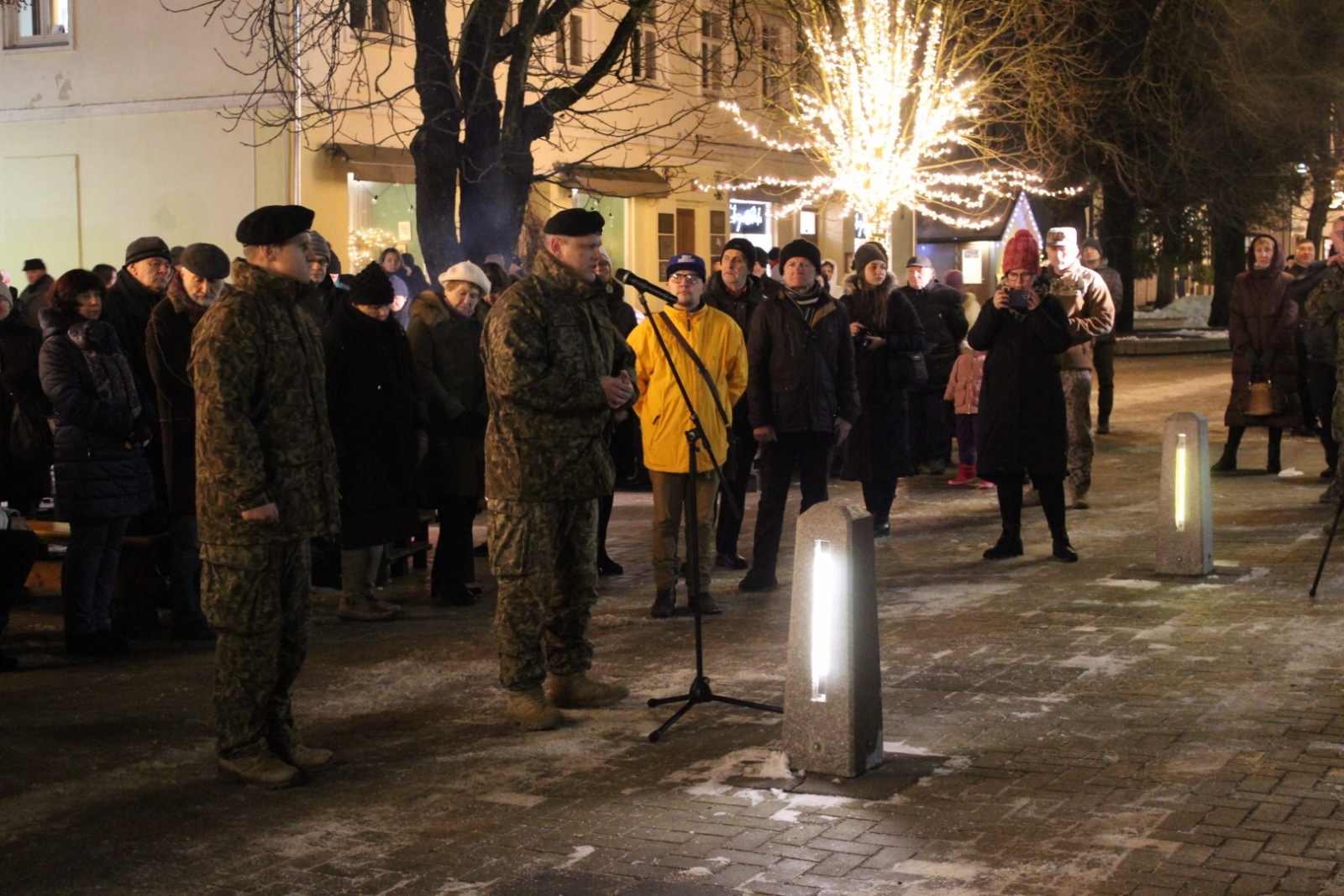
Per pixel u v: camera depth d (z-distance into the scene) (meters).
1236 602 8.39
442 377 9.18
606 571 10.27
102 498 7.97
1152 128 31.64
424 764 5.97
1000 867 4.60
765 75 24.12
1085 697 6.52
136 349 8.56
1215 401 21.83
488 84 12.80
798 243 9.37
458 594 9.37
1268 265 13.65
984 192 26.50
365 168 20.05
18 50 21.22
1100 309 12.11
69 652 8.09
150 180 20.55
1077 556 10.02
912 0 24.88
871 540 5.57
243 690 5.70
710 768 5.74
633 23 13.04
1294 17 31.88
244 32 19.72
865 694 5.54
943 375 14.70
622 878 4.66
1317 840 4.72
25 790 5.74
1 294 8.70
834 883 4.55
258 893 4.66
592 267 6.45
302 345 5.72
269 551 5.61
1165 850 4.67
